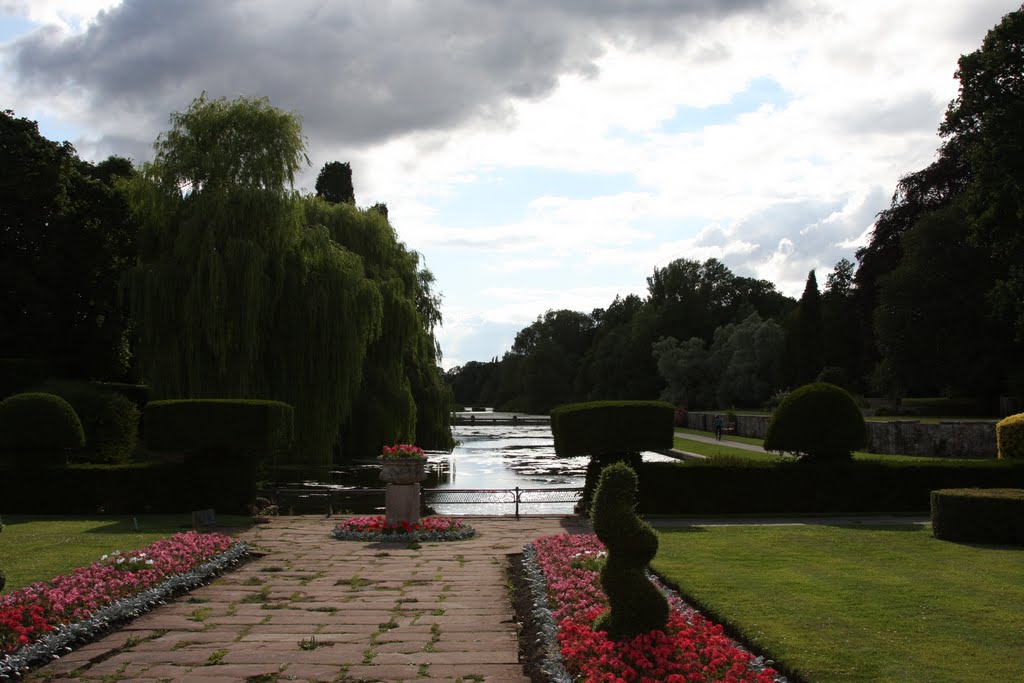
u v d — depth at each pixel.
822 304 70.00
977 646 6.82
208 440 17.30
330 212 32.62
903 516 16.83
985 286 44.06
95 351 33.59
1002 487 17.22
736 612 7.96
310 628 8.02
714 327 91.00
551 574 9.76
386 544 13.62
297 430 26.14
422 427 37.34
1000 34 27.27
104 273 32.66
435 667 6.70
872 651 6.66
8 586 9.53
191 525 15.69
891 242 54.25
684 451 35.88
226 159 25.44
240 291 24.55
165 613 8.70
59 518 16.89
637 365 91.50
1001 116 26.80
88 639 7.57
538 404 113.56
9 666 6.53
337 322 26.44
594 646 6.54
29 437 17.58
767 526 15.34
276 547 13.30
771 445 17.88
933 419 44.09
